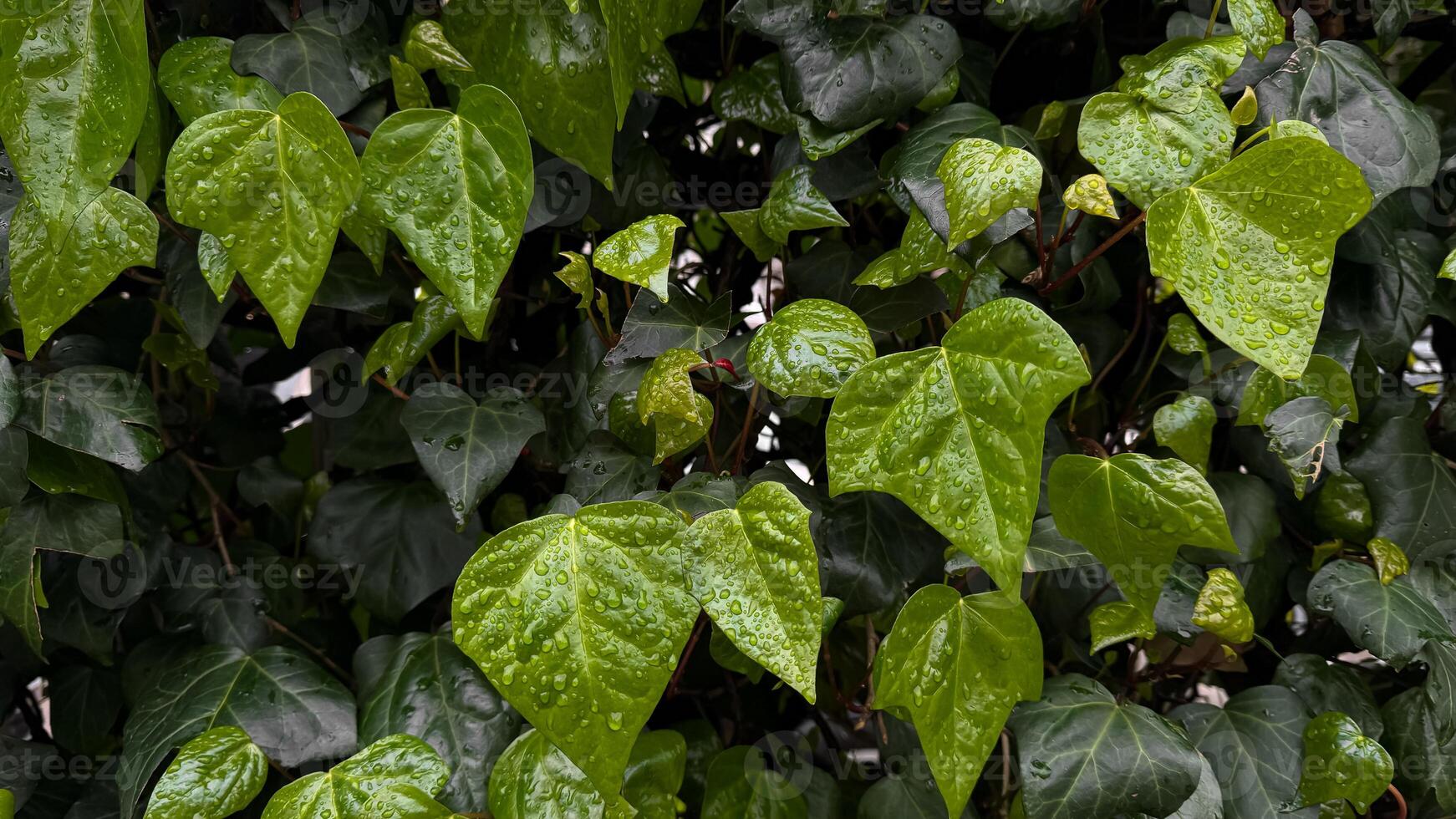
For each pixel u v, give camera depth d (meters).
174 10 1.19
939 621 1.13
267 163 1.11
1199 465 1.18
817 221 1.18
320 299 1.21
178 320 1.23
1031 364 1.07
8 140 1.11
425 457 1.19
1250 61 1.17
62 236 1.12
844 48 1.17
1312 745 1.18
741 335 1.18
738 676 1.27
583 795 1.14
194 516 1.31
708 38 1.24
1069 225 1.18
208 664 1.21
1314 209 1.08
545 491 1.27
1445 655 1.20
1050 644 1.23
